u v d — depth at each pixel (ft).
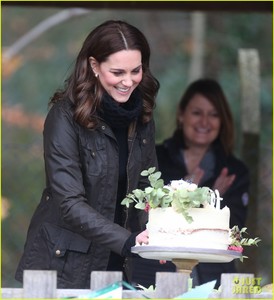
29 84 105.50
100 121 35.40
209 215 32.22
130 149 36.06
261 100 92.43
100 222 34.04
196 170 49.16
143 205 33.04
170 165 49.83
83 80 35.22
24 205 77.97
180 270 32.78
